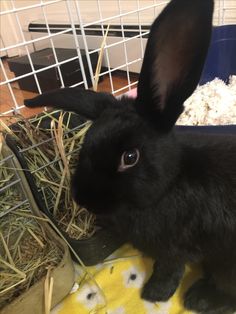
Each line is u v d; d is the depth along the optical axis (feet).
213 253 0.93
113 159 0.72
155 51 0.70
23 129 1.18
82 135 1.20
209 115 1.45
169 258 0.94
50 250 1.06
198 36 0.66
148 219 0.87
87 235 1.13
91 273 1.09
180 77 0.71
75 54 2.22
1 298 0.95
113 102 0.84
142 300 1.02
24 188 1.11
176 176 0.84
